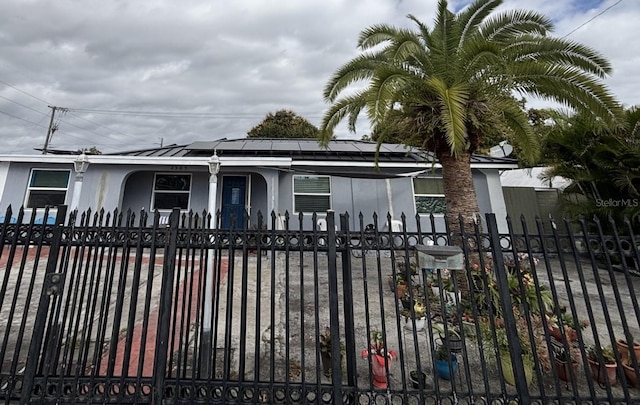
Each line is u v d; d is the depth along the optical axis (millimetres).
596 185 9344
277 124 28375
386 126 6910
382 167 10391
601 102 5438
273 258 2635
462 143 5266
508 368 3137
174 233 2691
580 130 8961
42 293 2576
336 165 10156
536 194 11516
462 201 6223
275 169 10219
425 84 5852
